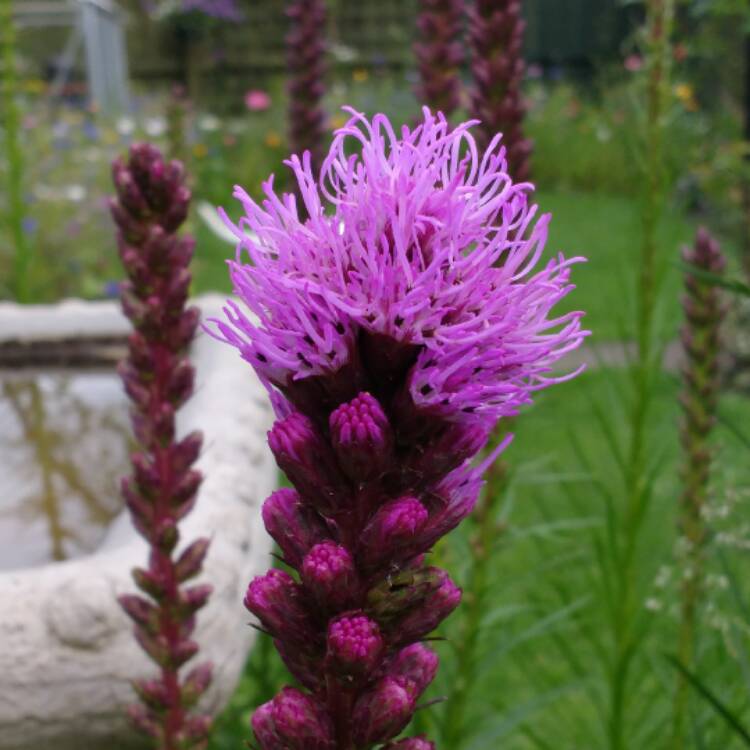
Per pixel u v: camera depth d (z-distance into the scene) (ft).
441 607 0.51
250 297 0.48
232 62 7.17
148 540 0.76
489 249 0.47
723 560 0.83
